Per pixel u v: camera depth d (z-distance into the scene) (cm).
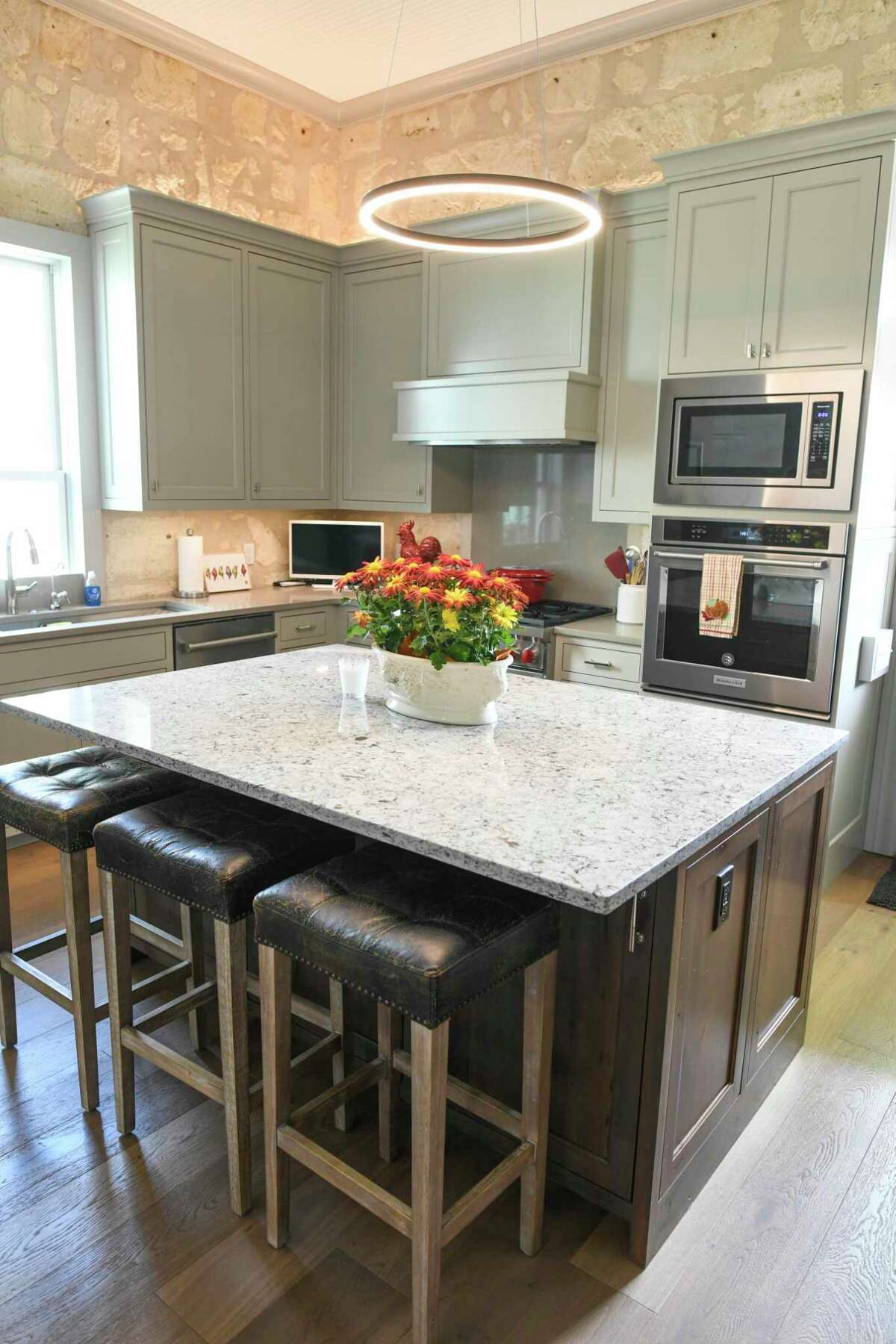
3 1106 215
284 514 514
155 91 417
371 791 169
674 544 344
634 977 168
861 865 373
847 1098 227
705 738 212
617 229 377
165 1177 194
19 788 213
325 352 472
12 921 298
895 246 297
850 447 299
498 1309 166
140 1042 196
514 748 200
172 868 178
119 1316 162
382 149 490
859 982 281
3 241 366
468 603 203
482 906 157
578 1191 184
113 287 389
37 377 401
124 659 375
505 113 443
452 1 375
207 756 188
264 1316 163
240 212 462
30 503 404
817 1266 176
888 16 339
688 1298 169
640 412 383
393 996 144
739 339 321
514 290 402
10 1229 180
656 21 385
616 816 160
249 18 392
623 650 370
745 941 196
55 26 377
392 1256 176
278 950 162
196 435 414
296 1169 199
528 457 455
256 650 428
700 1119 189
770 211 309
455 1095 181
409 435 432
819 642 313
